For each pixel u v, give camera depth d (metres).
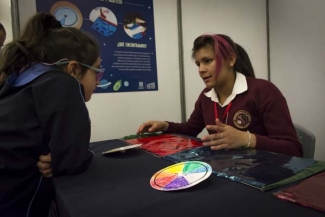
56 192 0.53
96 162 0.73
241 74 1.05
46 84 0.61
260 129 0.97
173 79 1.81
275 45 2.26
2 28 1.09
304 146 1.11
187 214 0.38
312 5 1.98
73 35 0.71
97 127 1.54
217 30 1.98
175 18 1.79
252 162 0.60
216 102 1.11
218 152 0.73
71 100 0.61
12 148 0.56
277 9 2.22
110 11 1.55
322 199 0.38
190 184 0.48
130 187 0.51
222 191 0.46
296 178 0.48
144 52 1.68
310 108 2.07
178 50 1.82
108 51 1.55
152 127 1.14
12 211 0.59
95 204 0.44
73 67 0.69
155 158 0.74
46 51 0.68
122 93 1.61
